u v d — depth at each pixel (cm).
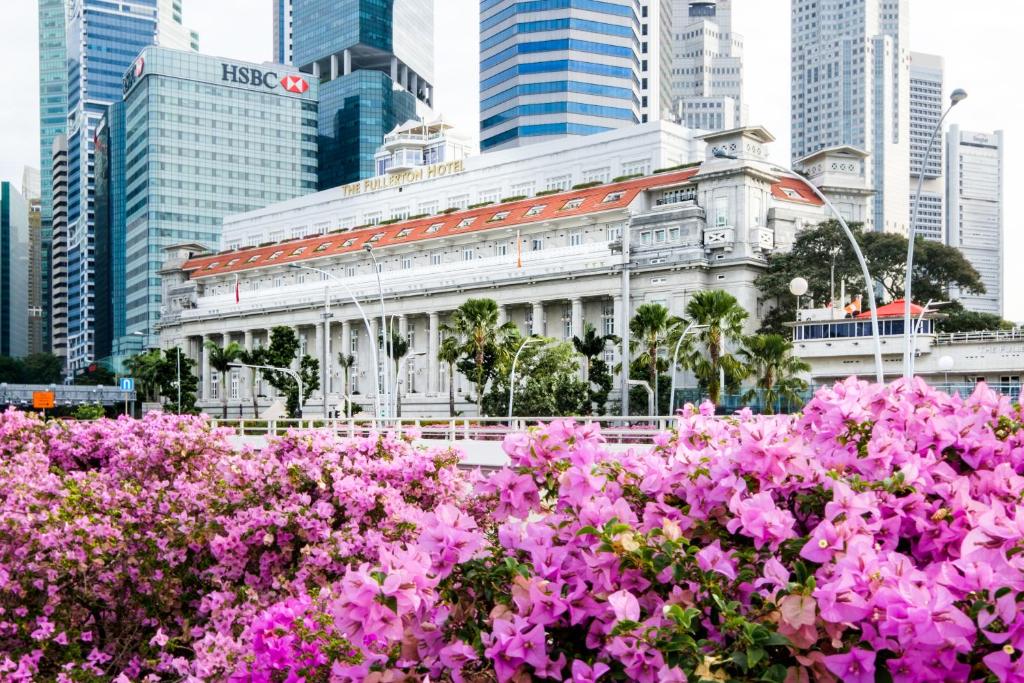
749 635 520
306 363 11050
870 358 7488
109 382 19275
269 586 1384
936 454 773
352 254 12631
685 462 722
